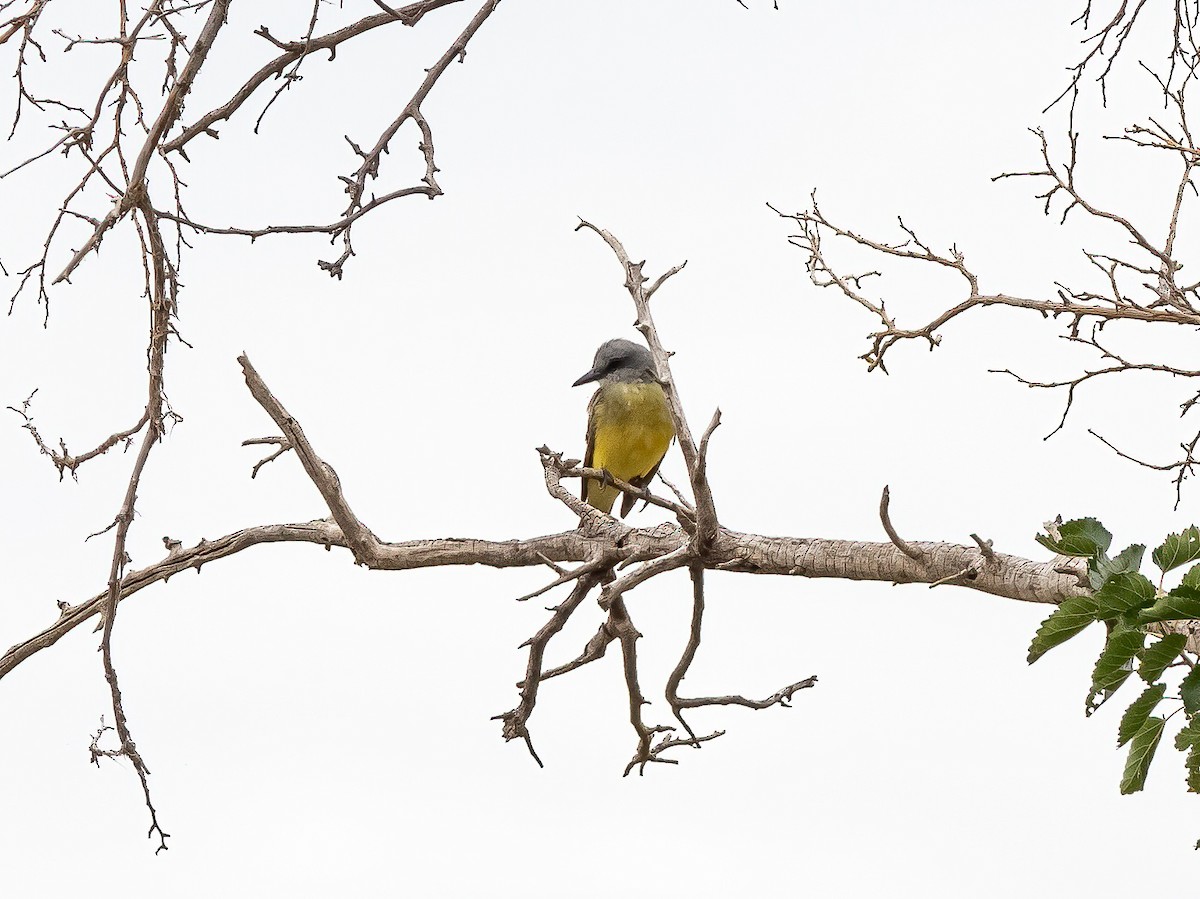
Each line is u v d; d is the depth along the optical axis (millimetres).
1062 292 9227
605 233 10812
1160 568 6562
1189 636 6543
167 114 7945
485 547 11852
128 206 8148
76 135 8289
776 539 10117
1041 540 6754
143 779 10516
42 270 8750
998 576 8828
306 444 11398
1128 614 6332
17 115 8352
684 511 10172
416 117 8133
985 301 9523
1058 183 9750
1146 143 9477
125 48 8047
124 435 10203
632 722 12281
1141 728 6348
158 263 9047
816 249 10203
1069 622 6402
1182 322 8930
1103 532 6680
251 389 11164
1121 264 9289
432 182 7926
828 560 9844
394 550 12062
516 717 11281
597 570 10773
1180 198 9578
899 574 9562
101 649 10250
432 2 8484
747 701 11680
